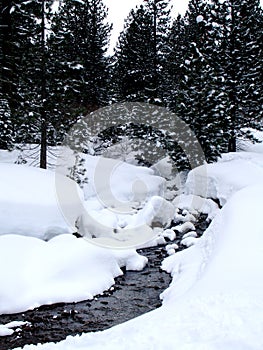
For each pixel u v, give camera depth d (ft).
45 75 55.57
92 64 88.69
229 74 80.38
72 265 31.45
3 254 29.27
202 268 26.73
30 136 58.23
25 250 30.71
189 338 12.44
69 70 56.54
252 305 14.42
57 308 27.61
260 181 55.42
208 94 72.54
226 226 30.89
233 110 79.10
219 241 28.09
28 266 29.45
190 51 78.18
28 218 36.78
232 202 37.83
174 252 42.06
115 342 13.46
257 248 23.13
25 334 23.86
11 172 44.29
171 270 36.14
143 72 89.35
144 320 15.43
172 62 94.48
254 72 79.82
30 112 53.21
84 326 25.16
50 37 54.60
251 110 79.56
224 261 21.93
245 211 32.76
